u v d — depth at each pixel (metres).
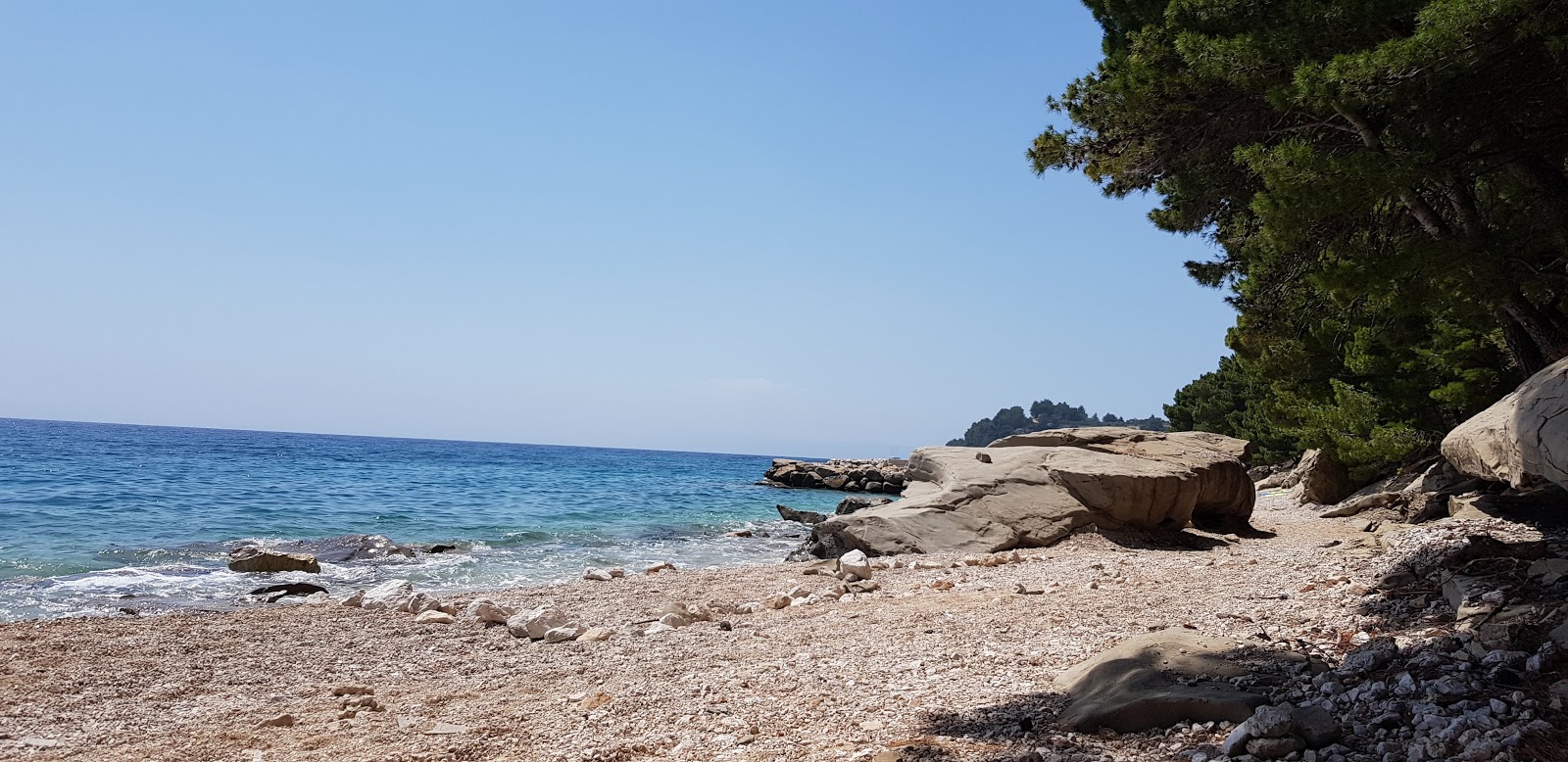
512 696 6.94
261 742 5.71
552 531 25.83
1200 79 9.99
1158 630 7.14
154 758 5.43
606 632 9.48
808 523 32.12
